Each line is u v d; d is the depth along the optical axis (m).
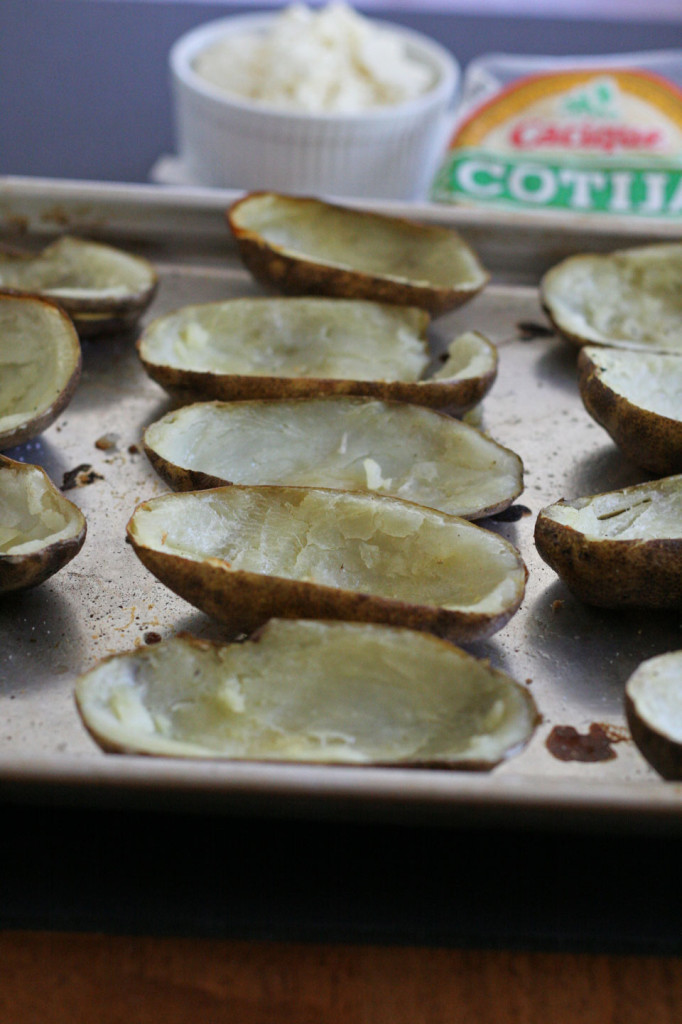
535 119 0.93
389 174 0.99
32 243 0.82
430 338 0.79
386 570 0.66
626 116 0.93
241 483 0.70
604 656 0.66
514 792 0.58
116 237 0.82
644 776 0.63
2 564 0.64
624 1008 0.60
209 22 1.43
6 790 0.58
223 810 0.59
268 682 0.62
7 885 0.60
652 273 0.79
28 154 1.17
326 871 0.60
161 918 0.59
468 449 0.70
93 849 0.60
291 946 0.60
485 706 0.61
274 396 0.71
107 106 1.26
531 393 0.77
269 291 0.79
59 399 0.71
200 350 0.75
